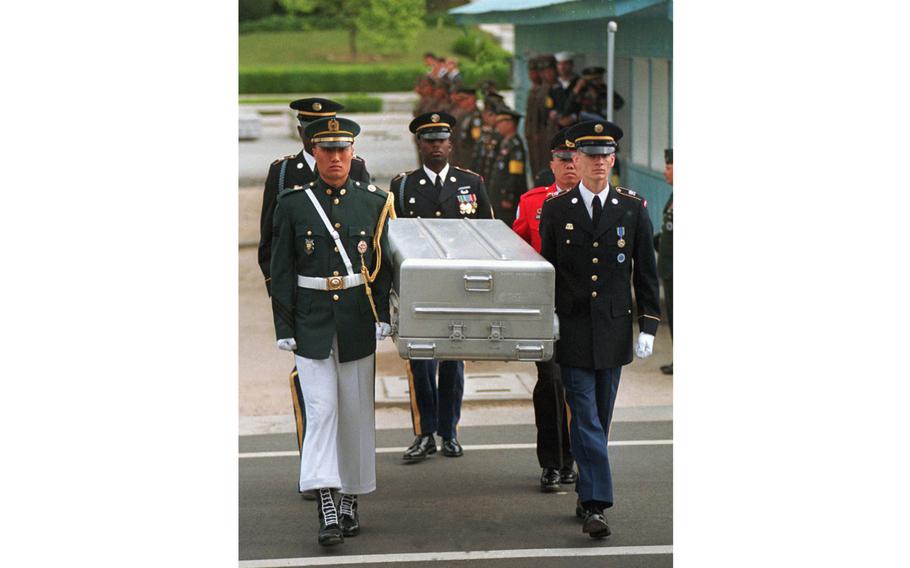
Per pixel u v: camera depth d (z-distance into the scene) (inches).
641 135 660.7
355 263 305.0
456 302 288.4
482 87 735.1
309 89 1576.0
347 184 308.3
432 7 1802.4
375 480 324.5
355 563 290.7
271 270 307.4
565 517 321.7
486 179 669.9
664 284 486.3
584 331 306.2
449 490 344.2
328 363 304.7
